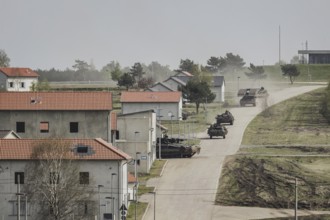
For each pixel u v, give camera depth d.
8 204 154.12
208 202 174.88
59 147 153.12
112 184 155.75
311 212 168.38
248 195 180.38
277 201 175.62
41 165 152.38
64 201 150.50
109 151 156.75
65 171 152.00
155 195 173.50
